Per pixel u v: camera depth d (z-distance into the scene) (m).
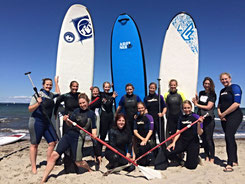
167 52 4.84
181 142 3.27
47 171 2.61
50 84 3.14
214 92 3.57
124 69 4.93
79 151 2.79
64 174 2.97
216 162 3.66
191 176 2.80
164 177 2.75
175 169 3.16
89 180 2.63
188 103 3.24
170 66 4.80
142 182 2.57
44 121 3.00
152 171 2.82
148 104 3.77
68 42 4.73
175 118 3.74
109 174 2.91
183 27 4.87
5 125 14.16
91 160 3.87
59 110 3.99
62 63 4.64
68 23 4.77
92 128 2.93
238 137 7.75
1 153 4.50
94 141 3.67
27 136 7.34
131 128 3.72
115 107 4.93
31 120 2.95
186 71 4.75
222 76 3.16
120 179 2.68
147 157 3.43
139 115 3.35
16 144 5.75
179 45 4.84
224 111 3.13
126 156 3.14
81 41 4.84
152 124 3.31
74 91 3.52
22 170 3.20
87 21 4.92
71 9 4.80
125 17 5.01
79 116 2.81
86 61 4.82
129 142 3.19
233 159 2.99
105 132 3.83
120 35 5.04
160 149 3.33
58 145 2.71
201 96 3.65
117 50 5.03
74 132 2.76
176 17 4.93
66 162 3.02
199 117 3.17
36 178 2.79
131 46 4.91
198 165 3.35
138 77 4.82
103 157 4.07
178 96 3.75
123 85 4.91
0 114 29.23
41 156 4.18
